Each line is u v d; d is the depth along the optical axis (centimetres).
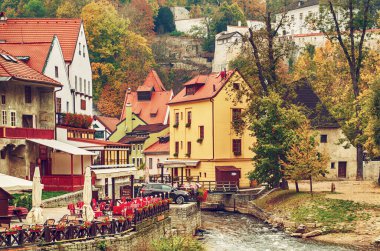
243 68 8044
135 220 4122
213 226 6353
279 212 6675
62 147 5934
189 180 8900
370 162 9369
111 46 14838
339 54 12406
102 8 15138
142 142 11375
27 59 6781
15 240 3281
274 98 7331
